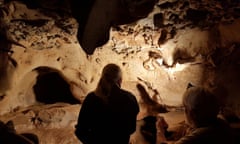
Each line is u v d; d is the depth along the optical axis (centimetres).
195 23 412
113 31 438
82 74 532
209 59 484
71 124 488
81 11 314
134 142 396
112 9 313
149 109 538
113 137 282
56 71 533
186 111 229
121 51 500
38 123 479
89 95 283
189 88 237
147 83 536
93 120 279
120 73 283
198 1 352
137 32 439
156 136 399
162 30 434
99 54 510
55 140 441
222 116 437
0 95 471
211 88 477
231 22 427
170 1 353
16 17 365
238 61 466
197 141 209
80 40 327
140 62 518
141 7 321
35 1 330
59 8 333
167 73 518
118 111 279
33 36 420
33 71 522
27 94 546
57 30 411
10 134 221
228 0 349
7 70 451
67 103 562
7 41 412
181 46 473
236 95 458
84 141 288
